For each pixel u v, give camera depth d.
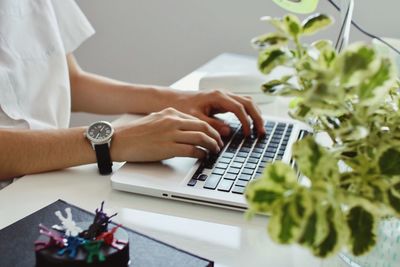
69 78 1.09
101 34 1.67
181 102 0.94
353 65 0.33
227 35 1.53
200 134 0.75
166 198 0.65
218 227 0.60
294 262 0.54
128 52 1.67
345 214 0.36
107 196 0.66
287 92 0.41
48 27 1.03
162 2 1.57
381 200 0.35
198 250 0.55
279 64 0.40
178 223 0.60
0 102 0.91
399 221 0.45
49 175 0.73
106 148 0.73
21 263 0.48
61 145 0.74
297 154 0.37
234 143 0.80
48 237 0.47
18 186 0.69
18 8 0.99
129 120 0.95
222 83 1.03
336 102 0.37
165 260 0.49
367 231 0.36
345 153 0.40
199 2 1.53
